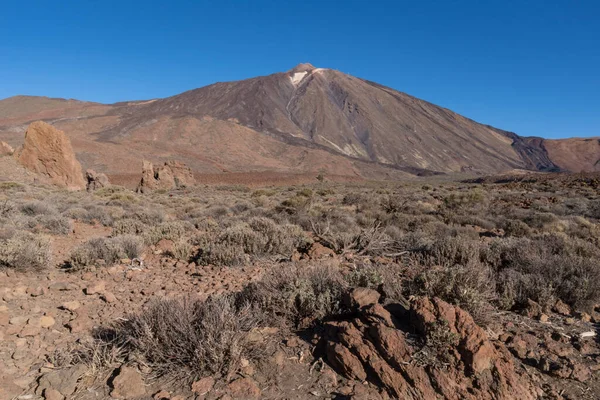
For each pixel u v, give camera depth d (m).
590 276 5.27
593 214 19.72
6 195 24.53
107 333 4.22
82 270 7.14
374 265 6.93
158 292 5.74
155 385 3.34
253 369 3.47
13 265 6.68
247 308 4.14
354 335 3.46
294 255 8.05
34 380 3.41
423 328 3.29
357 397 3.06
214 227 13.38
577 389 3.15
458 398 2.95
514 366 3.37
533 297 4.95
